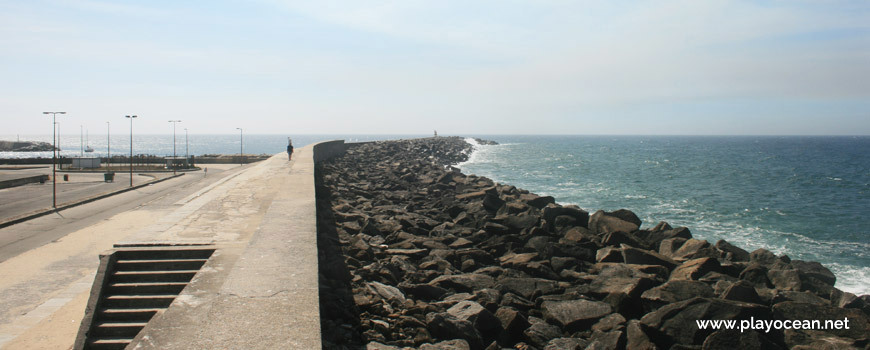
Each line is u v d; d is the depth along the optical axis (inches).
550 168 2228.1
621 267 410.6
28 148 6323.8
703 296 354.6
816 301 402.6
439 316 294.4
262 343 163.8
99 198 1104.2
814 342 308.8
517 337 319.0
